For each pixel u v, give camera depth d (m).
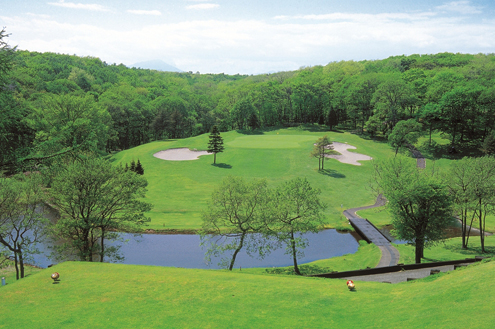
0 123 16.19
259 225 38.56
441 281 17.12
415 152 92.38
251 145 102.94
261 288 18.97
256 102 145.25
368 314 14.85
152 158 92.56
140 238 48.78
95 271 22.02
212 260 42.50
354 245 48.03
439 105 94.56
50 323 14.34
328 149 84.12
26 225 34.25
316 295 17.81
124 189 36.06
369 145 101.38
